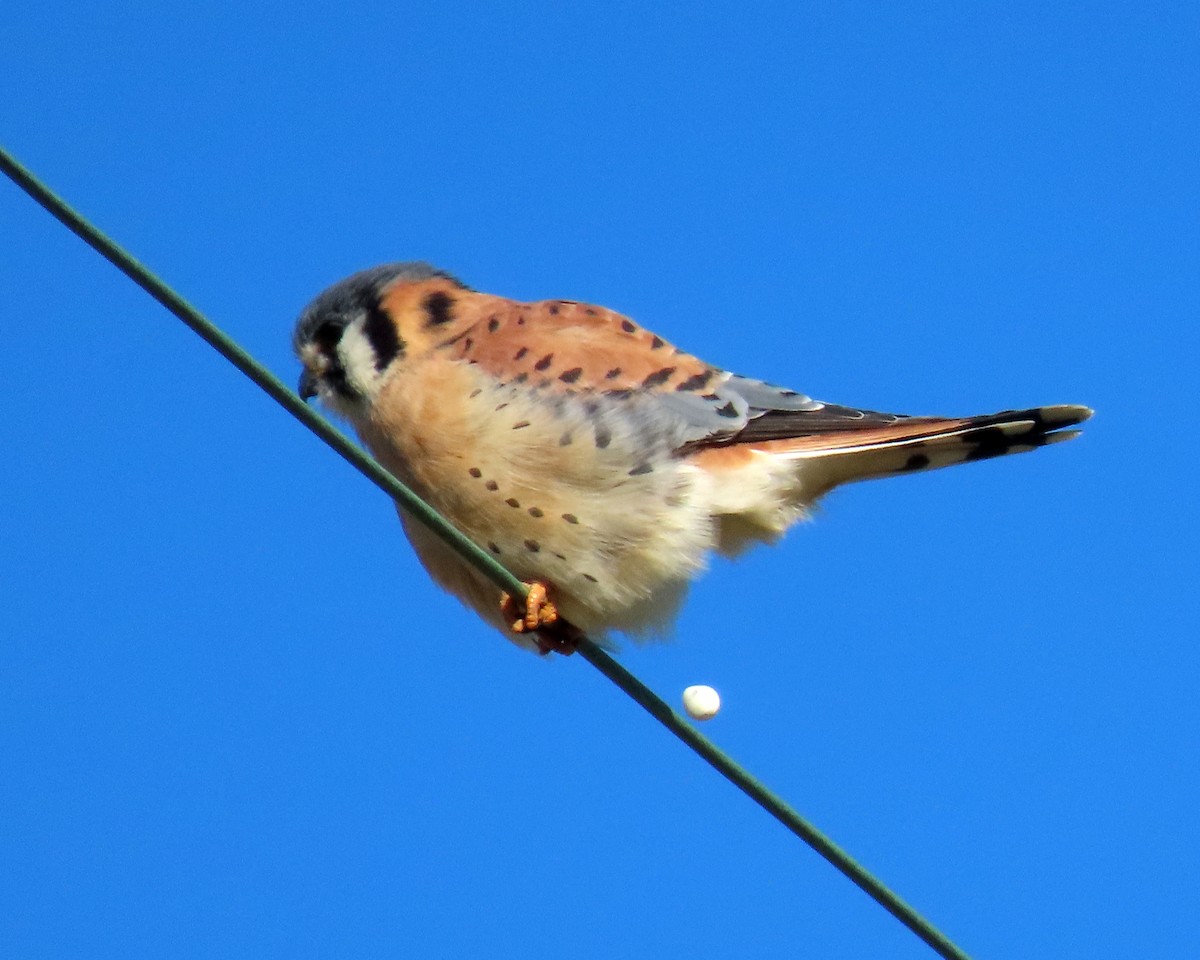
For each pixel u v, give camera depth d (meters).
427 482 10.59
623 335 10.83
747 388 10.80
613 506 10.31
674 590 10.59
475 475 10.42
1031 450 10.54
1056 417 10.35
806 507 10.91
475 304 11.17
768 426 10.63
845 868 8.05
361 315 11.20
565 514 10.34
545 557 10.48
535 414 10.34
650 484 10.34
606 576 10.45
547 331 10.78
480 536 10.59
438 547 10.80
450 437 10.47
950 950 7.98
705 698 9.05
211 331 7.57
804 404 10.80
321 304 11.37
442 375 10.63
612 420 10.30
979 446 10.62
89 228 7.25
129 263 7.35
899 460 10.68
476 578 10.84
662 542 10.38
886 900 8.00
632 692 8.80
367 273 11.41
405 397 10.66
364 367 11.09
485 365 10.62
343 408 11.41
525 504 10.38
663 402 10.51
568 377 10.49
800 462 10.62
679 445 10.48
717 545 10.73
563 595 10.64
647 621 10.73
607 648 11.03
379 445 10.91
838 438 10.56
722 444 10.56
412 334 10.95
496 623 11.08
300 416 7.87
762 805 8.33
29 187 7.18
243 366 7.72
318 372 11.37
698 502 10.43
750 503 10.52
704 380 10.71
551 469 10.30
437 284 11.30
